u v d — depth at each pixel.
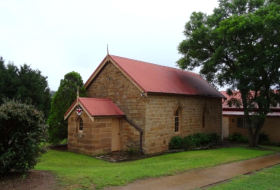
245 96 22.41
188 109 22.84
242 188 9.40
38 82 22.81
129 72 19.20
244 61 20.97
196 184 9.86
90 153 17.14
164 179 10.37
